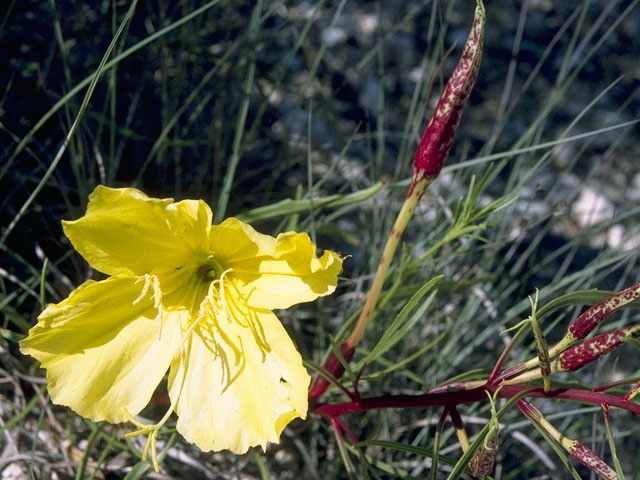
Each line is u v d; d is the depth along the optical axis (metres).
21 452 0.26
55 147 0.33
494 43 0.48
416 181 0.21
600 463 0.17
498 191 0.40
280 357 0.19
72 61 0.35
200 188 0.34
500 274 0.36
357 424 0.30
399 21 0.46
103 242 0.19
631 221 0.40
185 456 0.26
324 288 0.19
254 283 0.20
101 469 0.27
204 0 0.35
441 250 0.33
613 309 0.17
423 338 0.32
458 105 0.20
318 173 0.39
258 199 0.37
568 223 0.40
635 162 0.44
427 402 0.20
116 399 0.19
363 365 0.21
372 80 0.43
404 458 0.30
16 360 0.27
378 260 0.32
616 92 0.47
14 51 0.33
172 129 0.36
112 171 0.30
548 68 0.47
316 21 0.45
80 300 0.19
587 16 0.50
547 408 0.32
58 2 0.35
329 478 0.29
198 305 0.20
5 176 0.31
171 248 0.19
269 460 0.29
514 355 0.33
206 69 0.38
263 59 0.42
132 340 0.19
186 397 0.19
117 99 0.35
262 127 0.40
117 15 0.34
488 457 0.17
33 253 0.31
